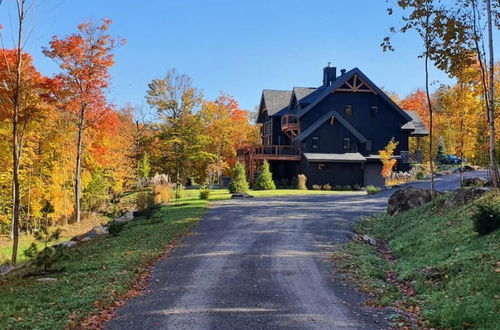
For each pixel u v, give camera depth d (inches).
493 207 518.6
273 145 1951.3
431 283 386.0
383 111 1889.8
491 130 650.8
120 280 429.7
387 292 383.6
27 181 1154.7
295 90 1985.7
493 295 309.4
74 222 1246.9
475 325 276.7
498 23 698.8
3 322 306.8
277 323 307.3
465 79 805.9
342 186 1736.0
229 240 649.6
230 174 2256.4
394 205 836.6
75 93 1072.2
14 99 727.1
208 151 2217.0
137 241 678.5
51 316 323.6
